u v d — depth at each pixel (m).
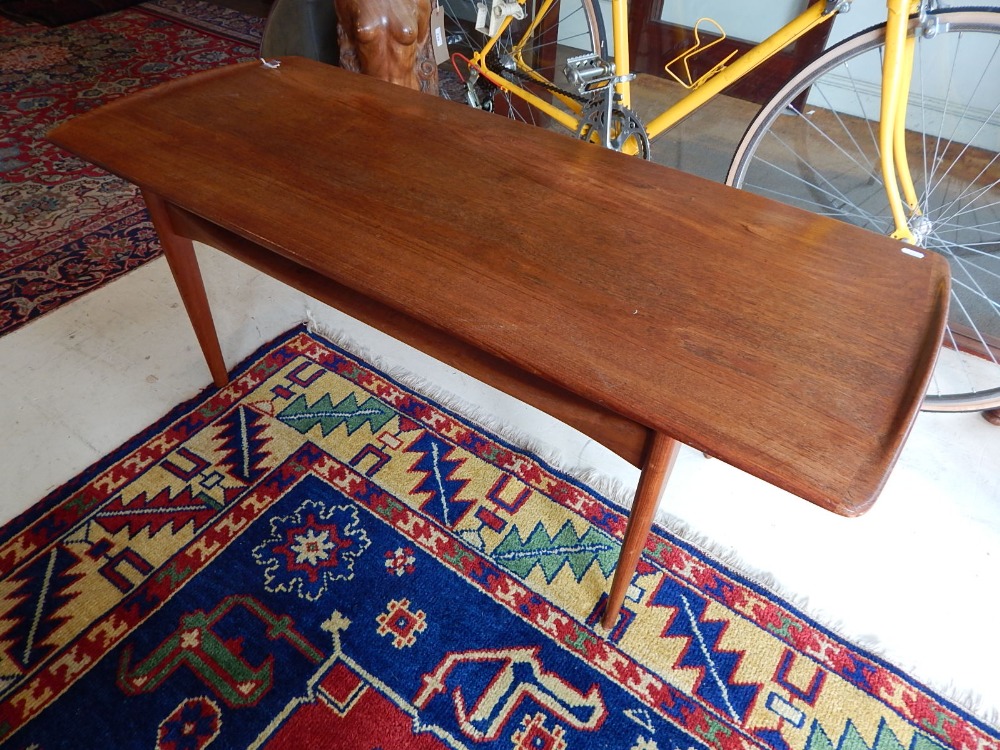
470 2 2.53
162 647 1.00
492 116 1.12
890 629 1.05
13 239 1.76
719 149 2.12
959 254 1.71
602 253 0.83
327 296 0.94
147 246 1.76
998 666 1.01
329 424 1.33
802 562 1.14
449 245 0.83
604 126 1.47
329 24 1.57
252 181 0.93
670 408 0.64
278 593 1.07
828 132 1.92
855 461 0.59
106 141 1.00
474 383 1.44
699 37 1.97
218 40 2.86
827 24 1.75
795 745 0.93
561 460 1.29
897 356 0.70
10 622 1.02
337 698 0.96
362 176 0.95
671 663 1.01
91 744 0.91
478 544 1.15
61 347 1.47
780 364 0.69
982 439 1.35
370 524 1.17
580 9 2.00
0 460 1.24
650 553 1.14
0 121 2.26
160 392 1.38
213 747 0.91
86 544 1.12
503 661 1.00
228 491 1.21
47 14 3.02
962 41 1.63
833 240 0.87
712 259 0.83
